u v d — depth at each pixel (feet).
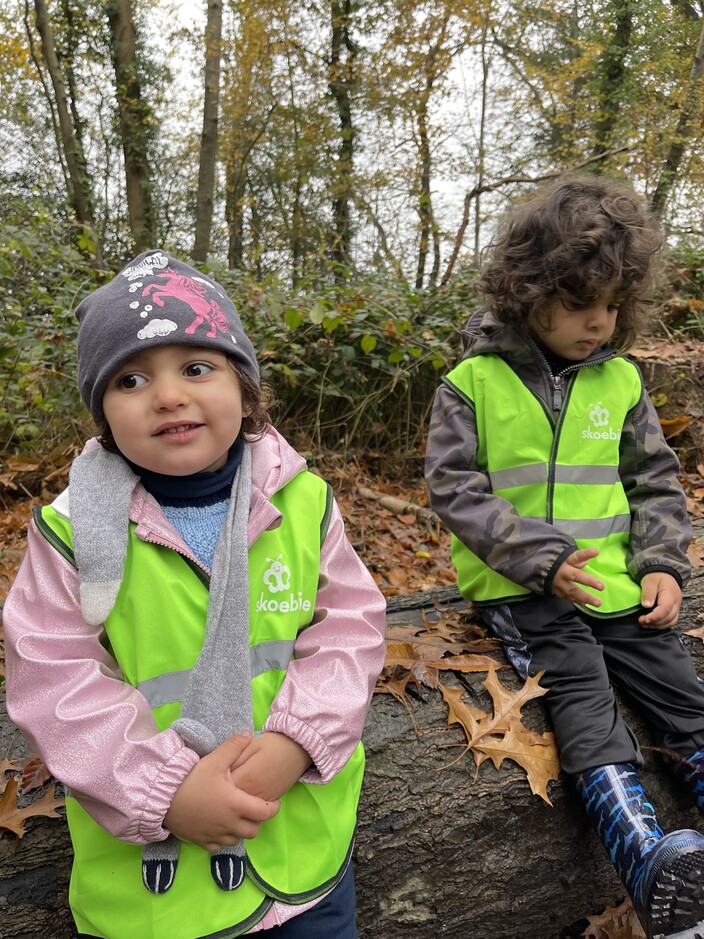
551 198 5.56
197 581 3.75
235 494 3.92
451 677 5.49
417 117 37.68
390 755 4.85
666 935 4.08
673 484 5.86
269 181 44.78
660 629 5.35
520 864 4.83
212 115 35.53
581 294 5.19
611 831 4.43
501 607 5.60
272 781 3.36
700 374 13.78
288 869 3.53
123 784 3.16
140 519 3.73
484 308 6.27
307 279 17.10
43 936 4.05
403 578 10.48
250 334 14.01
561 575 4.98
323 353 14.34
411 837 4.58
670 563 5.46
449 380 5.97
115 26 39.75
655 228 5.70
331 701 3.59
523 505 5.60
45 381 13.89
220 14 34.91
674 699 5.16
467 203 18.16
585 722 4.85
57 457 13.85
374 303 14.87
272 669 3.74
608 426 5.75
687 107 32.55
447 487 5.53
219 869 3.38
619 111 39.58
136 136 40.40
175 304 3.62
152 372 3.60
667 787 5.27
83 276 17.72
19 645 3.44
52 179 43.19
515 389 5.70
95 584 3.49
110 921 3.41
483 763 4.89
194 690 3.51
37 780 4.43
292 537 3.99
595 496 5.63
